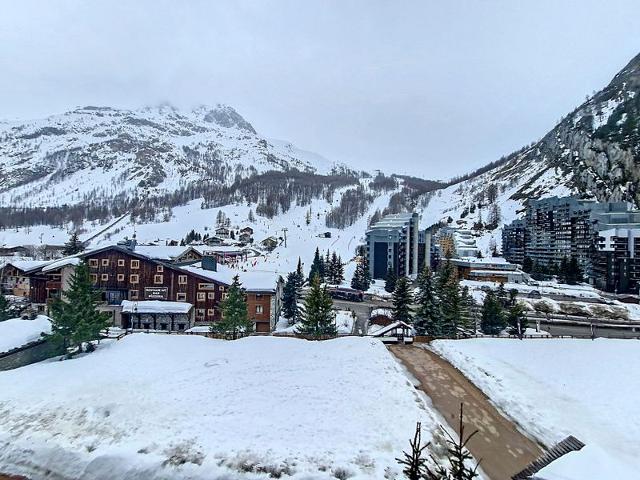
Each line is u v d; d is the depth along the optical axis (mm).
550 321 70062
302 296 90938
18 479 20938
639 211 121500
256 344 38906
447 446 21719
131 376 30047
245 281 71000
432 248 138500
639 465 19344
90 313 39281
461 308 56250
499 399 28312
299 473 19031
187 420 23516
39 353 39375
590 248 115500
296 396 26500
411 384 29812
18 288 83375
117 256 66000
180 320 62281
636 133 172625
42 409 25406
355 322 70000
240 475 19203
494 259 132125
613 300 86750
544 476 14336
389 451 20531
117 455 20938
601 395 27875
